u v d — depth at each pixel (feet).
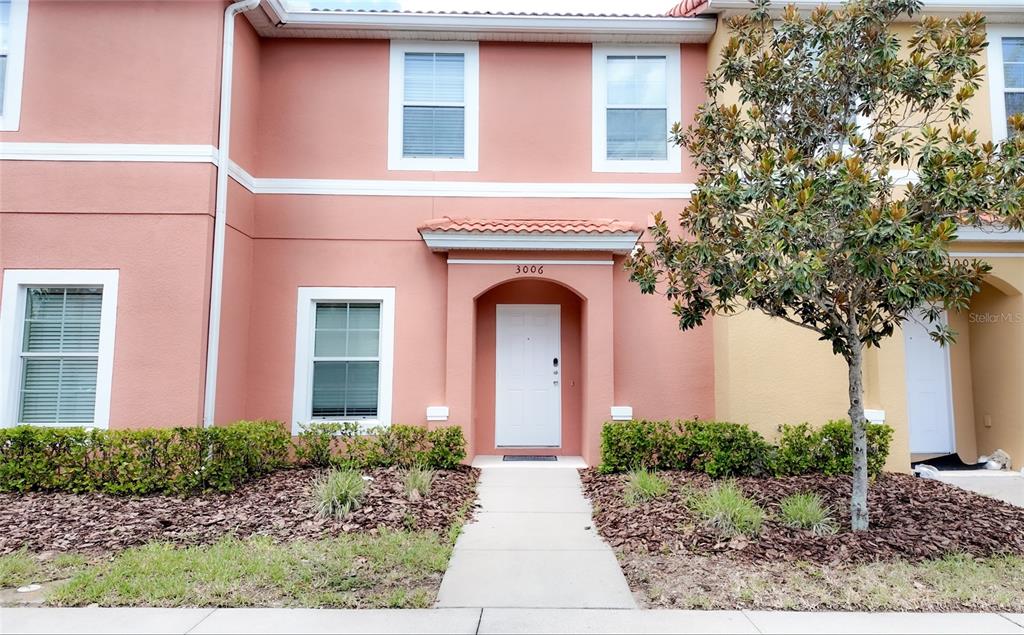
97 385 26.58
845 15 21.66
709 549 19.10
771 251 18.11
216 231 27.68
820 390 30.01
